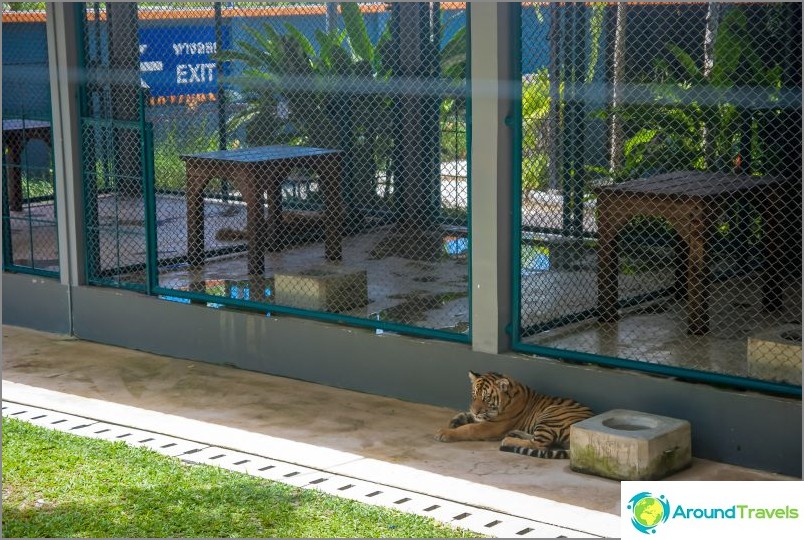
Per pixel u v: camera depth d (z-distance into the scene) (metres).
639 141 11.24
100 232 11.71
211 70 15.12
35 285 10.98
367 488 6.89
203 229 11.59
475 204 8.25
